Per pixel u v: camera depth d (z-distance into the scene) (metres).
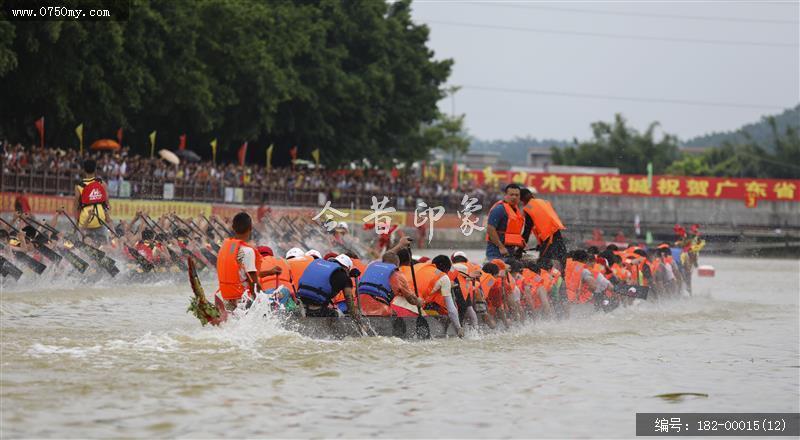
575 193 115.25
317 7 89.62
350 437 12.80
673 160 182.88
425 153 101.69
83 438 12.23
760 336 25.20
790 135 161.12
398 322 21.53
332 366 17.69
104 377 15.79
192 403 14.28
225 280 20.05
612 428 13.80
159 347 18.77
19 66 56.81
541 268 26.80
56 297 29.14
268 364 17.50
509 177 115.62
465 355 19.95
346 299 20.66
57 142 65.12
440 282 22.33
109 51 58.12
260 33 75.19
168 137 75.94
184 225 41.91
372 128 93.00
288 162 91.00
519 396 15.75
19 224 45.94
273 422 13.41
